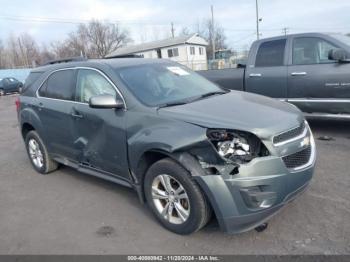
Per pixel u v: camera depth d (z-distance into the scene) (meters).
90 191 4.90
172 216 3.61
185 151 3.28
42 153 5.65
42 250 3.52
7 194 5.09
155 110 3.69
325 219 3.61
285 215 3.74
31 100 5.61
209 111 3.55
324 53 6.32
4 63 72.88
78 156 4.78
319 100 6.38
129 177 4.04
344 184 4.39
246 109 3.62
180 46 50.16
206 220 3.37
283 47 6.80
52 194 4.92
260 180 3.08
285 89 6.76
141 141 3.61
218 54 50.78
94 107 3.94
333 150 5.69
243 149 3.12
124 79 4.14
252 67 7.21
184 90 4.36
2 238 3.82
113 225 3.89
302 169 3.37
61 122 4.91
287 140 3.29
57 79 5.17
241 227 3.19
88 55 68.69
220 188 3.10
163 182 3.55
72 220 4.09
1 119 13.53
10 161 6.84
